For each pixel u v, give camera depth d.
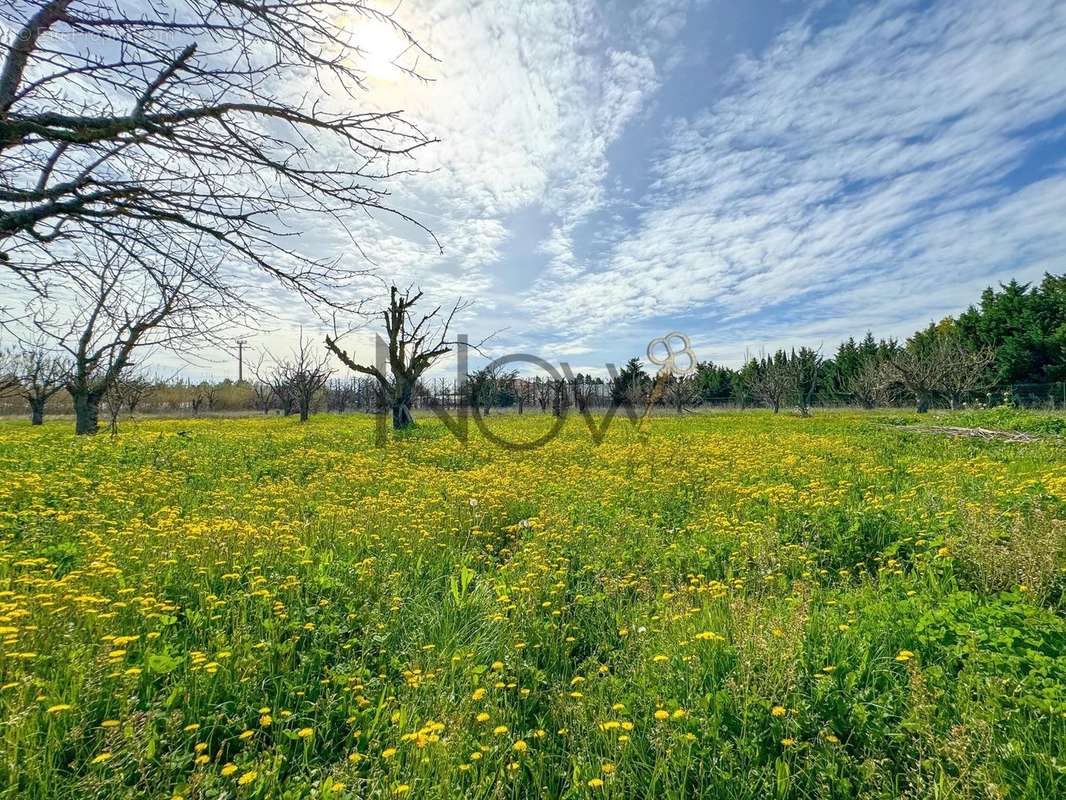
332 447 15.20
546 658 3.49
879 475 9.36
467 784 2.36
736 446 14.96
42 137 2.64
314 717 2.76
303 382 31.34
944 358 33.56
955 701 2.58
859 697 2.67
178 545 4.95
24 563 4.21
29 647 3.04
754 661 2.88
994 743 2.28
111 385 17.47
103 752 2.27
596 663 3.41
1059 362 35.22
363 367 22.41
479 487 8.76
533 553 5.24
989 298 41.56
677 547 5.56
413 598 4.24
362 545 5.53
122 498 7.28
